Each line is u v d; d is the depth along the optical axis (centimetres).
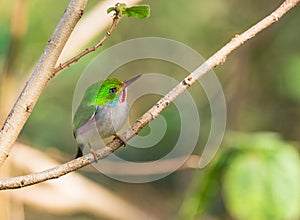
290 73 1461
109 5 838
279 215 753
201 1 1452
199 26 1457
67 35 464
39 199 950
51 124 1388
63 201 964
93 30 838
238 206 757
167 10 1445
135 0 755
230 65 1475
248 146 772
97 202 998
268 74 1488
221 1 1462
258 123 1480
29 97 462
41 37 1155
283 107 1491
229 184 761
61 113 1377
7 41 1035
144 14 470
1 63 987
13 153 920
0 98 859
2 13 1088
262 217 751
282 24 1480
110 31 469
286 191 757
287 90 1473
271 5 1459
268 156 765
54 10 1182
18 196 936
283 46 1487
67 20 464
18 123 461
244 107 1459
